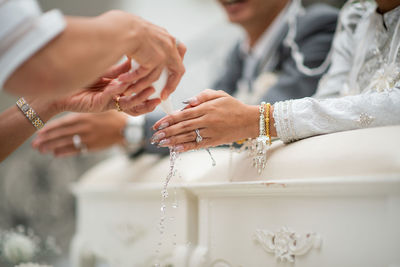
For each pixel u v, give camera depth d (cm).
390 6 98
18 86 70
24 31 66
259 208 93
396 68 92
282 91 144
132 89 88
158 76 85
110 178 155
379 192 74
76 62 70
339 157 80
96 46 71
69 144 158
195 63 301
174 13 318
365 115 87
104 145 160
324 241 81
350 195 78
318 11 155
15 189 284
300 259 85
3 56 67
